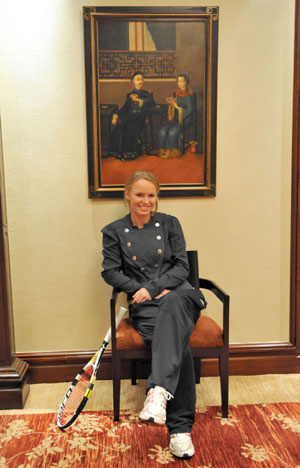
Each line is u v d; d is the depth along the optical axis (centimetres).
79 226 277
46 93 264
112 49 263
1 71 260
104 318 285
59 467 197
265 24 267
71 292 282
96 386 277
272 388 271
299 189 279
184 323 216
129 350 231
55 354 282
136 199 244
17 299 279
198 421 233
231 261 287
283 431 223
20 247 275
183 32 264
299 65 270
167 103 269
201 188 277
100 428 229
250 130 276
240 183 280
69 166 271
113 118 268
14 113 264
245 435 220
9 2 255
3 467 197
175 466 197
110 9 258
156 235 253
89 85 263
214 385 276
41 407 251
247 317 291
